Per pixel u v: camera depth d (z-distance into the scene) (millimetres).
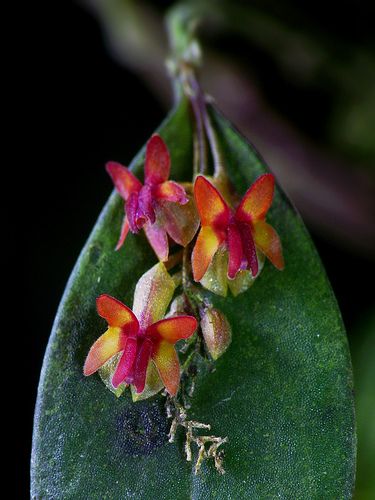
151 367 78
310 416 80
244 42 120
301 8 119
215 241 78
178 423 79
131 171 82
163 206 79
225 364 80
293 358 81
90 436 78
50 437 78
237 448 79
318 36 120
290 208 83
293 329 81
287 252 82
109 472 78
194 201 80
